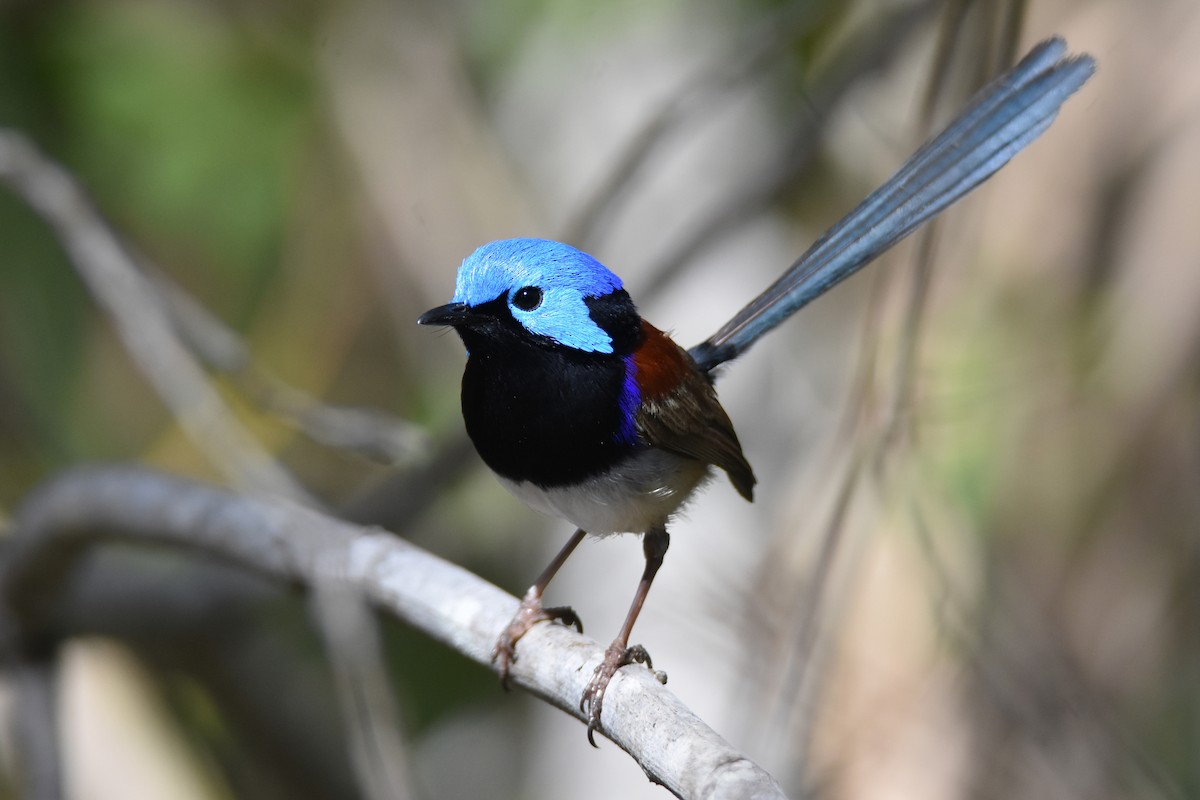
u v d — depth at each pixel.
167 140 14.02
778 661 10.33
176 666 13.79
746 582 11.24
